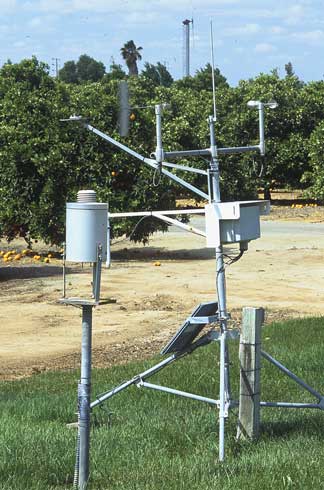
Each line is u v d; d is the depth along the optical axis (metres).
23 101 26.75
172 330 16.12
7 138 26.45
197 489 5.88
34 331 16.23
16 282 22.36
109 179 25.84
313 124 46.50
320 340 13.07
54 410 8.84
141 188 25.91
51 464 6.55
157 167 7.40
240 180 35.28
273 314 17.38
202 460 6.64
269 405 7.43
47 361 13.62
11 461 6.58
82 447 5.96
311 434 7.55
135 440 7.42
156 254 27.64
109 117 26.11
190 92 52.34
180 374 10.59
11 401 9.61
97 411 8.52
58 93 27.17
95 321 17.11
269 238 31.58
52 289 21.11
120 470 6.45
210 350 12.64
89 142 25.94
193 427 7.78
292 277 22.48
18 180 26.22
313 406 7.52
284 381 9.88
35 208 25.97
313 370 10.71
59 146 25.77
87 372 5.93
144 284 21.52
